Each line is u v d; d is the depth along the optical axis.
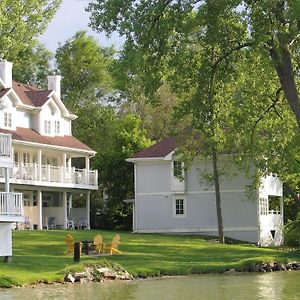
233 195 67.00
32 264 38.47
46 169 64.44
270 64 36.06
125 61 34.09
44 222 66.88
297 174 57.22
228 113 40.12
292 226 63.53
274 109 42.91
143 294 32.28
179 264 42.66
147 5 34.84
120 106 96.00
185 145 56.09
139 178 69.81
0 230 38.72
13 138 61.50
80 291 32.97
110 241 53.69
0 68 66.19
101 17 34.91
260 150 46.84
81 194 78.38
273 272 43.22
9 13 71.19
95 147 88.69
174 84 37.47
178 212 68.50
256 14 34.16
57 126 69.25
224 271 42.56
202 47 36.97
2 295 30.98
